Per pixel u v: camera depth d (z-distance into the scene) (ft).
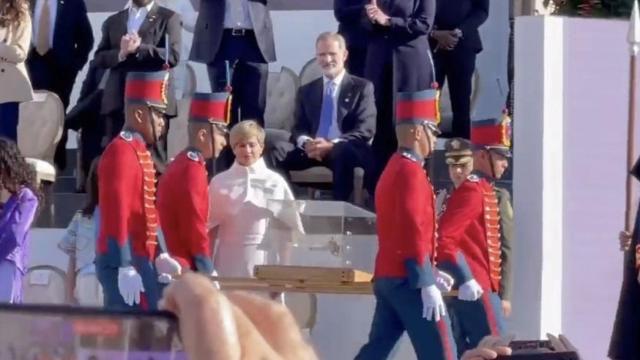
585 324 45.44
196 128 39.06
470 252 41.32
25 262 36.96
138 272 37.27
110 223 36.81
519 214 45.44
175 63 48.16
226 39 48.83
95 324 12.17
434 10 47.88
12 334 12.34
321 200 46.39
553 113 45.34
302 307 43.50
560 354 17.62
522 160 45.52
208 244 38.91
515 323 45.14
